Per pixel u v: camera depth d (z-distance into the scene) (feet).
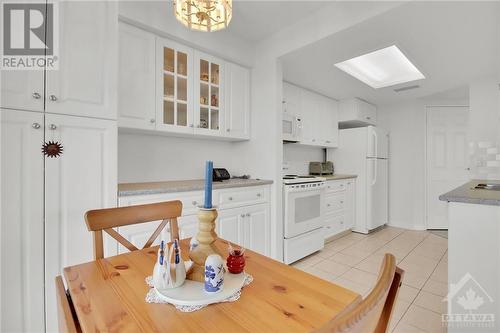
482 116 9.64
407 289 6.88
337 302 2.07
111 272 2.63
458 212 4.65
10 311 4.00
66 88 4.51
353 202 12.60
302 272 2.63
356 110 12.75
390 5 5.44
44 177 4.29
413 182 13.14
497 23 5.99
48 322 4.28
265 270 2.68
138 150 7.38
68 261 4.48
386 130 14.07
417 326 5.33
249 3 6.32
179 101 7.08
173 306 2.00
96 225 3.45
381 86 10.93
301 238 9.05
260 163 8.61
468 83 10.27
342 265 8.56
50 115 4.35
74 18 4.62
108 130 4.96
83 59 4.70
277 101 8.14
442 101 13.00
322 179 10.13
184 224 6.16
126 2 5.81
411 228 13.17
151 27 6.26
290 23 7.32
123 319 1.82
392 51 8.47
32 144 4.19
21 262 4.09
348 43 6.93
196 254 2.42
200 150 8.75
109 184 4.96
